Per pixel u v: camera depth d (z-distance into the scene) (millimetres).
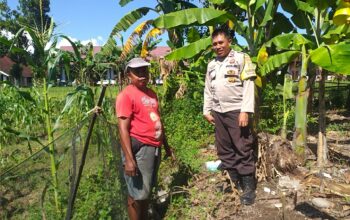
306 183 5164
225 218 4312
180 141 7098
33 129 8375
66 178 3002
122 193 3719
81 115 6531
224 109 4641
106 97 7445
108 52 9016
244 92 4488
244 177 4691
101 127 3318
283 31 8281
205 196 4723
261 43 8055
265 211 4461
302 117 6031
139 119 3799
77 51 4285
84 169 3172
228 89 4559
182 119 8109
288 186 5074
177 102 8891
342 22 5551
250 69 4469
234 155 4801
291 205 4574
